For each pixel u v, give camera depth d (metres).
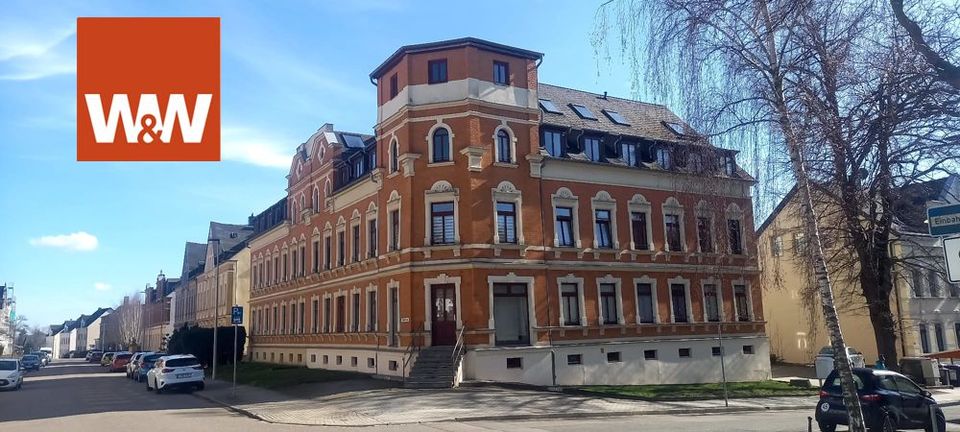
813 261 11.45
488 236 26.42
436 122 27.12
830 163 14.70
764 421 16.78
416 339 26.08
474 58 27.27
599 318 28.75
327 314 36.72
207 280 69.12
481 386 24.05
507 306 26.89
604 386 26.08
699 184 14.73
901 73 12.09
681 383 29.81
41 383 40.06
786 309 41.28
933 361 27.98
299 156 42.16
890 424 14.14
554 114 31.05
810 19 11.63
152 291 104.88
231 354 46.56
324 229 37.31
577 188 29.34
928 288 37.31
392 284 28.05
